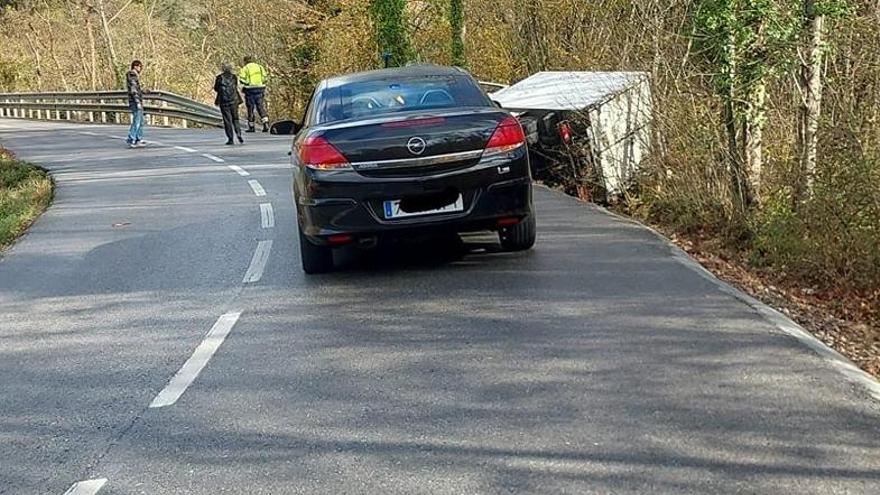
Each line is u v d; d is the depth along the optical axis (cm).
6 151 2375
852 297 777
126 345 678
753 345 593
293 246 977
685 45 1115
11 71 5306
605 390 524
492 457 443
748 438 451
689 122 1059
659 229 1055
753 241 927
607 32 1712
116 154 2131
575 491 404
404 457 450
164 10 5247
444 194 768
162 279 878
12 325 759
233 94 2184
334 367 592
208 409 536
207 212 1230
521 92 1376
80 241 1102
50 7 5072
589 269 809
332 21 3238
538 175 1345
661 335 620
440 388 541
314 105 862
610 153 1195
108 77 4875
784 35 930
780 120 1007
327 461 452
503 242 871
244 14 3616
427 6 3216
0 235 1155
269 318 716
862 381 526
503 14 2784
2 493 443
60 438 509
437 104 835
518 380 547
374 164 759
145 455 477
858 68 938
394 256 897
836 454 430
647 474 416
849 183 817
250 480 437
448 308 707
